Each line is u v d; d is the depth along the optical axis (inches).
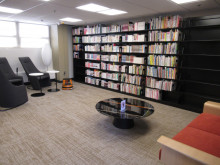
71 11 145.9
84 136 95.7
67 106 146.4
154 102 162.4
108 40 198.1
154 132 102.2
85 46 233.8
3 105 138.2
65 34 243.8
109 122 115.0
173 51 144.1
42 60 241.8
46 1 115.0
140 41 165.8
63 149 82.7
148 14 157.5
